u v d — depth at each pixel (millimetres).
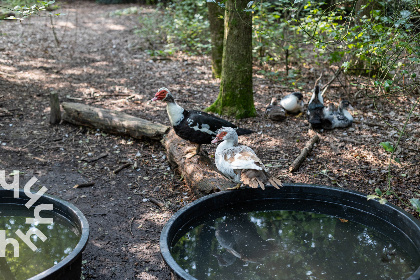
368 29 5684
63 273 2908
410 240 3498
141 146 5941
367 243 3721
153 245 4027
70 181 5102
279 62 9219
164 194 4875
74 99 7477
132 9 15227
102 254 3879
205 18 11664
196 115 4781
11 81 8188
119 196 4836
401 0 5312
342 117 6262
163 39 11406
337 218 4105
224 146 4137
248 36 6410
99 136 6230
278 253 3584
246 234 3848
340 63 7543
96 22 13844
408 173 5078
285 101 6781
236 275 3240
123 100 7480
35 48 10555
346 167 5273
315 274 3262
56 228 3723
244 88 6664
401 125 6371
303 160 5395
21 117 6738
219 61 8492
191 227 3836
